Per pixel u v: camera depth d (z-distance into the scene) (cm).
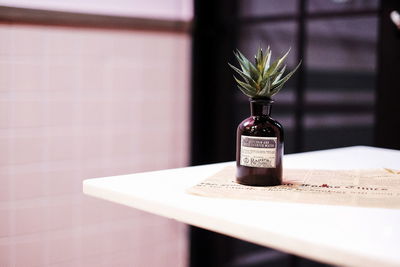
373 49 214
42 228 213
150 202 95
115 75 225
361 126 221
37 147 209
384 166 136
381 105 214
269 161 107
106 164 227
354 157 152
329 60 225
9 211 204
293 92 237
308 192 101
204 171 126
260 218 82
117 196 102
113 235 232
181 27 241
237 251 256
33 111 206
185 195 98
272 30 237
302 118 236
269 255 253
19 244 208
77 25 213
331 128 229
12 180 204
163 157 245
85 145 221
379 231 75
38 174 210
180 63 245
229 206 90
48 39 206
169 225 248
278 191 102
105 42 221
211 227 84
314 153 159
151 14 232
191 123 251
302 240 71
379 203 92
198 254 254
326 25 223
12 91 201
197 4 243
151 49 234
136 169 236
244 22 244
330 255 68
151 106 238
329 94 228
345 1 218
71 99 215
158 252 246
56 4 206
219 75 251
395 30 207
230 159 260
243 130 108
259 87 106
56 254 217
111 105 226
